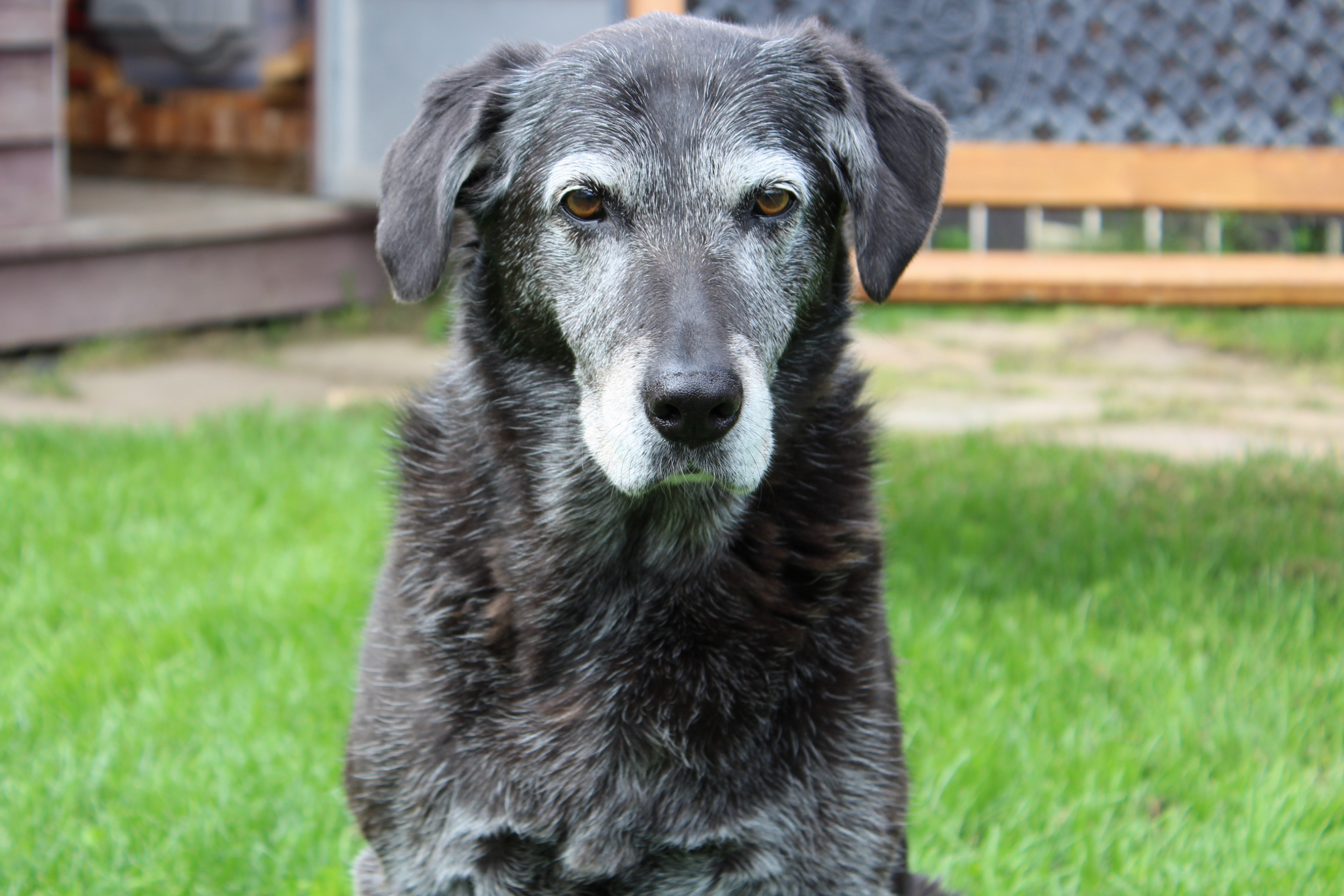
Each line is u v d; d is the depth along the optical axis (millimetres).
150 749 3402
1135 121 5508
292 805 3193
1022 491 5180
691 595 2475
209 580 4379
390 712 2441
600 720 2410
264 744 3408
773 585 2463
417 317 8898
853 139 2557
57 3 7316
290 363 7770
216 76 10555
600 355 2387
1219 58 5531
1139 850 3078
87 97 10977
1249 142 5559
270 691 3672
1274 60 5500
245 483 5273
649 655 2449
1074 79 5500
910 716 3572
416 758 2408
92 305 7645
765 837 2367
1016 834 3115
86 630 4012
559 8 8258
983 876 2941
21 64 7199
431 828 2418
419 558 2539
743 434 2283
